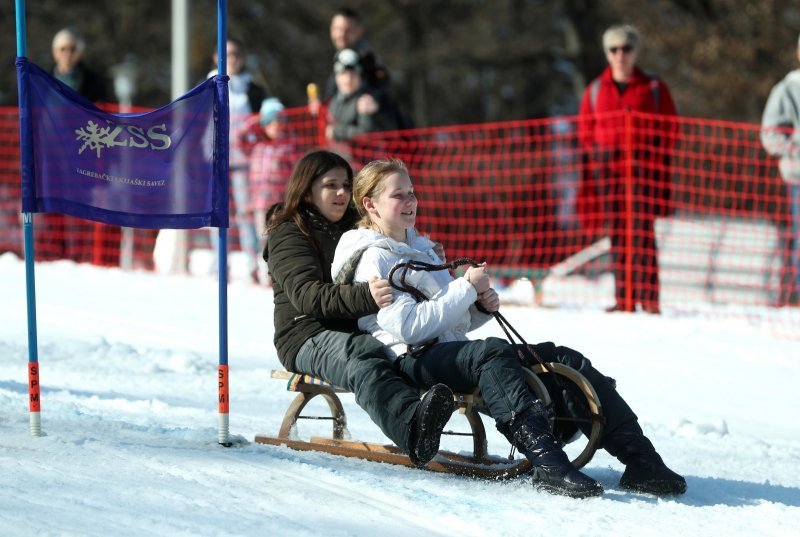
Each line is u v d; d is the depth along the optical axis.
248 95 42.16
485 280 16.69
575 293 48.34
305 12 115.69
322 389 17.73
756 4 99.81
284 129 42.59
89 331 32.25
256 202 41.94
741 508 15.57
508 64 114.88
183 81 54.31
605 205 38.75
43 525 12.73
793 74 38.09
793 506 16.12
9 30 110.56
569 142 63.09
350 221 18.38
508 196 60.00
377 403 16.14
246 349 30.41
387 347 17.06
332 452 17.73
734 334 35.97
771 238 54.66
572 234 55.03
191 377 25.89
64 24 112.06
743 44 101.12
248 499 14.42
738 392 27.84
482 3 118.06
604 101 37.94
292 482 15.43
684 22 105.81
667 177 38.03
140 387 24.17
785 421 25.06
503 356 16.06
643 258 38.25
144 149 17.34
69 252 51.22
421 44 116.88
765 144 38.44
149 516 13.36
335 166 18.09
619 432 16.33
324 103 43.22
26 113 17.02
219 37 17.53
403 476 16.44
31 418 17.20
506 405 15.80
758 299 51.00
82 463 15.60
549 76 118.25
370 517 14.05
